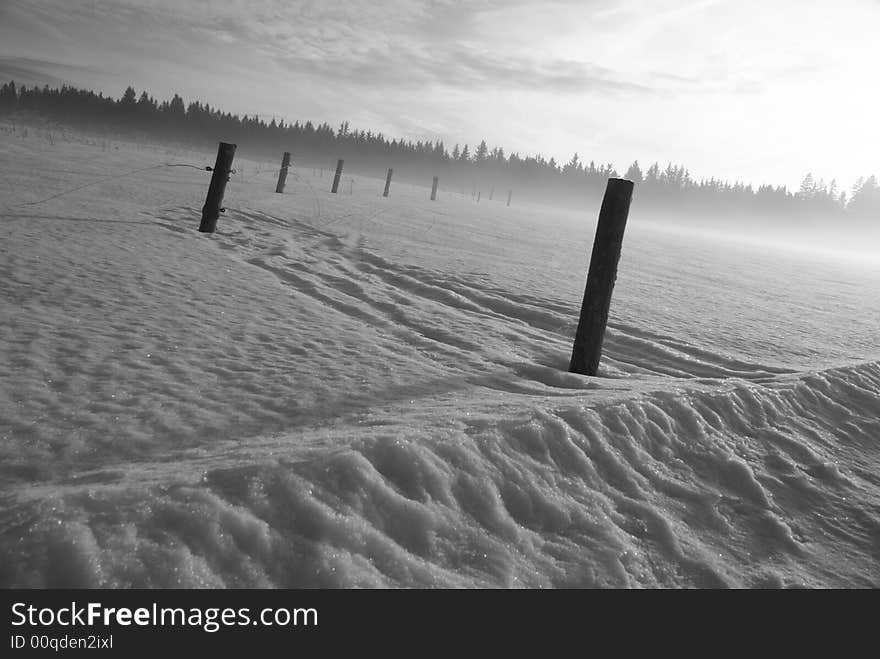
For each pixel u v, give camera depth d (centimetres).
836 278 2364
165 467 239
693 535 289
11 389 313
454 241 1534
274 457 238
